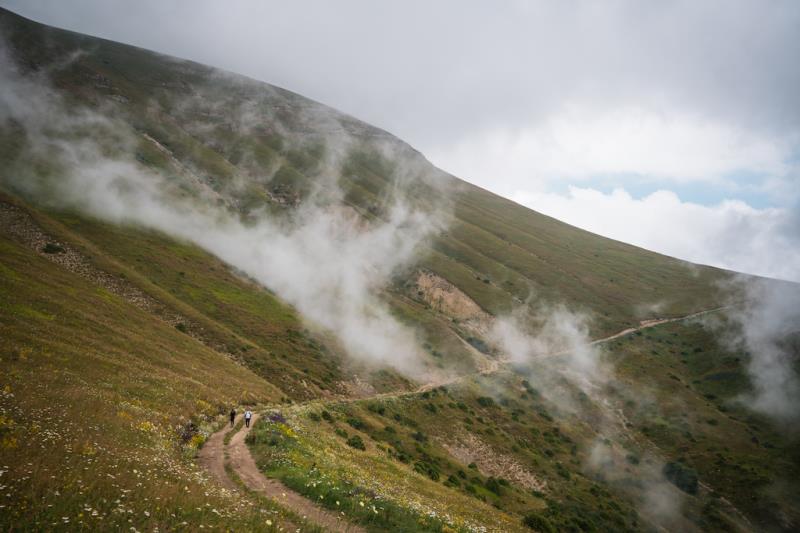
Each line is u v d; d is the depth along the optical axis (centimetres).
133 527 1028
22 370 3073
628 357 13600
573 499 6775
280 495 1909
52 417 2045
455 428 7938
